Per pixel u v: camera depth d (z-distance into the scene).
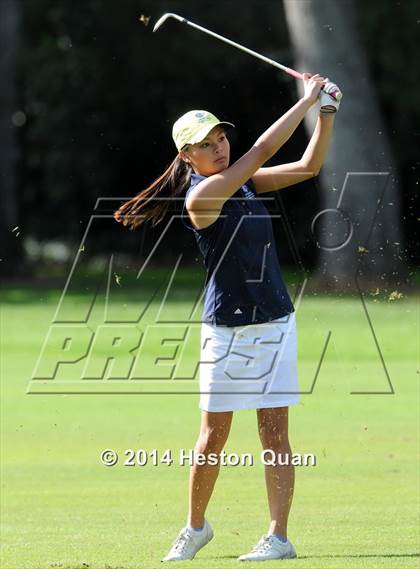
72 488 25.84
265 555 19.55
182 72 112.75
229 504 24.25
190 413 35.81
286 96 108.62
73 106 115.81
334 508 23.53
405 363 45.47
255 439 31.23
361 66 83.62
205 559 19.72
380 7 102.00
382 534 21.28
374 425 33.19
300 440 31.11
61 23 114.56
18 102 119.75
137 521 22.73
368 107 83.25
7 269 106.56
